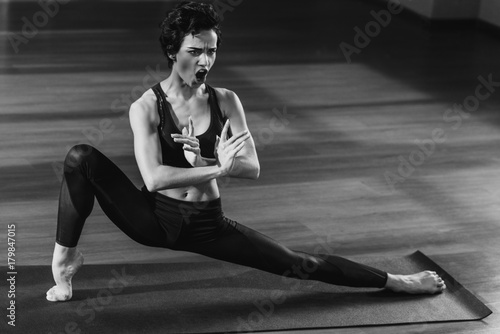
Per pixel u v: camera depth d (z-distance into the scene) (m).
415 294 8.32
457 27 20.44
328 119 13.66
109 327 7.43
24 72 15.12
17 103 13.42
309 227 9.77
